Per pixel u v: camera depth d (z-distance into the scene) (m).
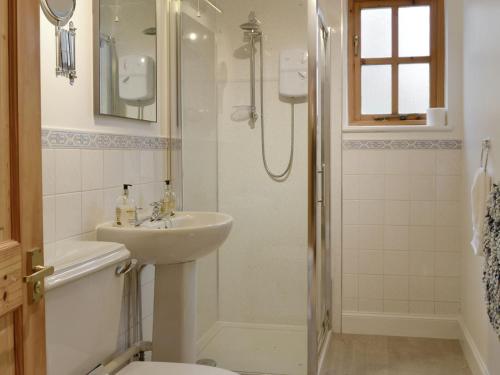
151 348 2.16
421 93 3.46
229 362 2.67
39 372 1.10
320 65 2.87
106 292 1.61
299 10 2.60
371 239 3.37
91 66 1.94
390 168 3.32
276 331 2.64
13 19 1.01
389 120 3.47
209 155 2.71
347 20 3.49
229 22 2.67
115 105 2.08
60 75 1.75
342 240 3.40
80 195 1.87
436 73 3.41
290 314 2.63
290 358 2.62
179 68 2.69
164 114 2.61
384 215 3.35
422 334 3.32
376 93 3.51
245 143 2.68
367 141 3.34
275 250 2.65
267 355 2.64
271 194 2.66
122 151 2.18
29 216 1.06
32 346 1.07
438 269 3.30
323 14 2.90
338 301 3.38
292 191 2.63
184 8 2.68
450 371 2.80
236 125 2.69
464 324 3.11
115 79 2.08
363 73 3.52
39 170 1.10
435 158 3.27
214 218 2.35
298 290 2.63
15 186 1.02
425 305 3.32
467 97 3.03
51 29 1.70
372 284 3.38
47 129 1.68
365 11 3.51
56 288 1.37
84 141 1.89
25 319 1.05
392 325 3.36
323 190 3.04
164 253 1.94
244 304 2.69
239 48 2.66
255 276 2.67
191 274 2.15
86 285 1.50
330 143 3.29
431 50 3.41
